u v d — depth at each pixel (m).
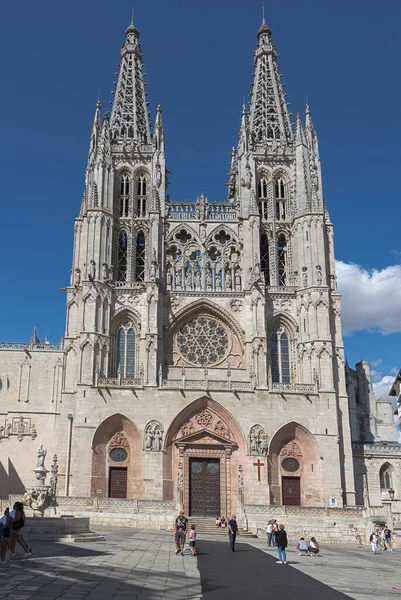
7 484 83.75
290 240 91.25
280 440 78.31
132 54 105.06
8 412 86.38
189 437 77.19
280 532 38.72
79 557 33.09
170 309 86.06
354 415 97.88
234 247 90.81
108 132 93.62
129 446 77.38
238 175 94.56
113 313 84.38
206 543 51.72
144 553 38.38
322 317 83.06
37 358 89.31
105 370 80.50
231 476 76.50
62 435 78.81
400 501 81.62
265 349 81.12
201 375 83.25
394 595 26.78
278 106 100.38
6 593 21.42
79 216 91.50
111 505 64.19
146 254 88.94
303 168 91.62
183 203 92.44
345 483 77.38
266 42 107.50
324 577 32.41
